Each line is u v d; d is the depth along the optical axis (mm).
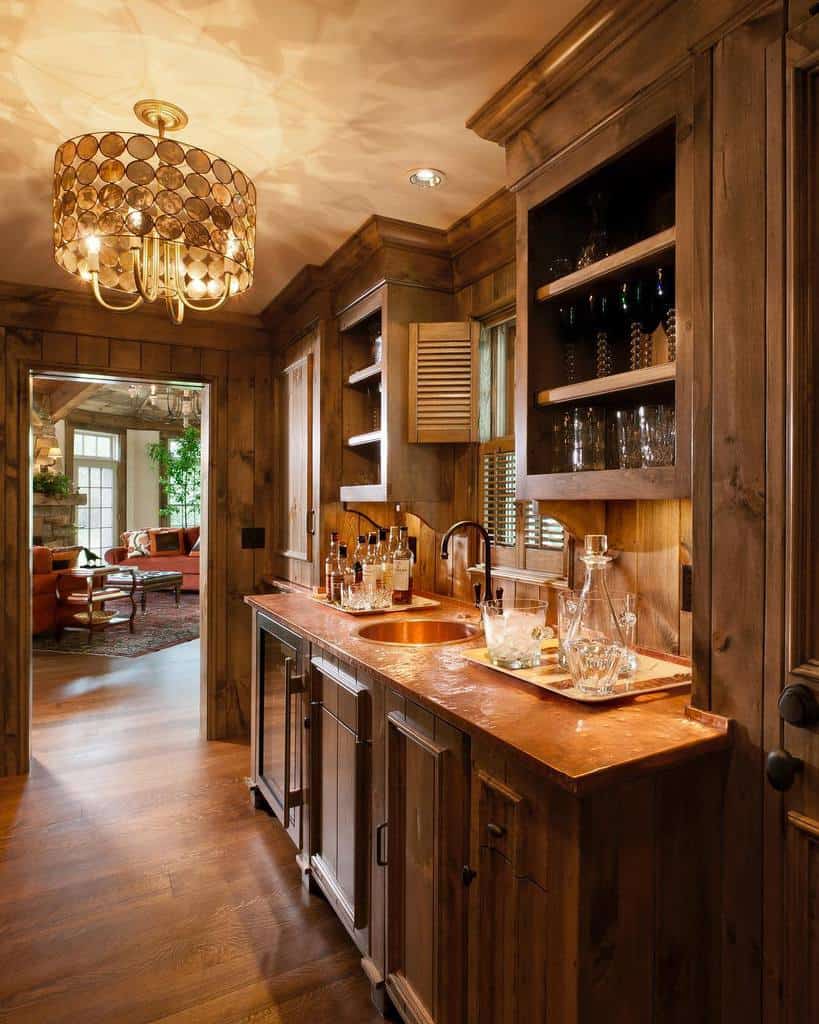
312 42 1459
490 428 2459
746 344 1134
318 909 2090
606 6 1314
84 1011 1670
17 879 2227
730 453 1169
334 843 1975
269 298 3262
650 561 1726
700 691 1247
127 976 1792
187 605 8328
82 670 5000
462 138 1842
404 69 1552
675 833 1154
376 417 2912
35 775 3057
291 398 3318
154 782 2988
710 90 1189
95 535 10578
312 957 1878
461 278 2510
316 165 1998
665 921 1146
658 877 1135
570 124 1519
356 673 1829
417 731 1488
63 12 1366
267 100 1682
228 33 1434
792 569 1064
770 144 1085
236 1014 1672
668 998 1154
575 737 1169
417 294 2506
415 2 1339
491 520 2387
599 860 1065
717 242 1183
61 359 3174
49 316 3143
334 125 1788
